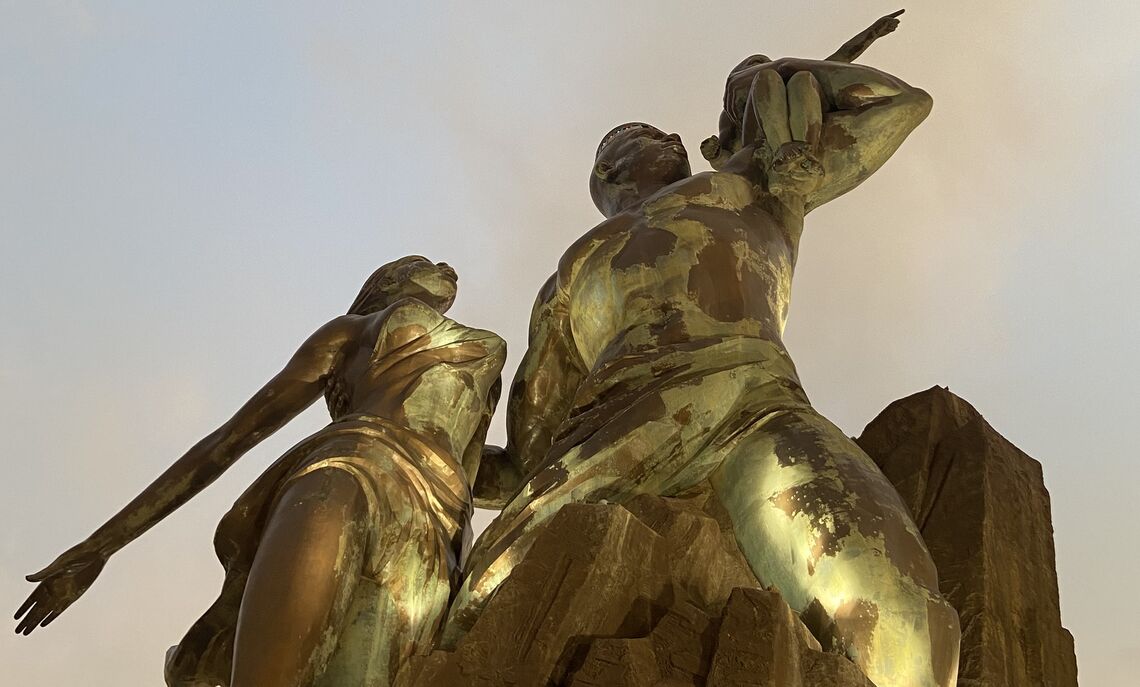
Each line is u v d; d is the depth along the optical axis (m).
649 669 5.82
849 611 6.73
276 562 6.76
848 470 7.22
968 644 7.59
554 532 6.25
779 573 7.11
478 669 5.97
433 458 7.66
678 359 7.99
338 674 6.91
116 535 7.78
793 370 8.16
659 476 7.63
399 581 7.18
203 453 7.98
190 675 7.26
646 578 6.25
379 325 8.19
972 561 7.94
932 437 8.73
